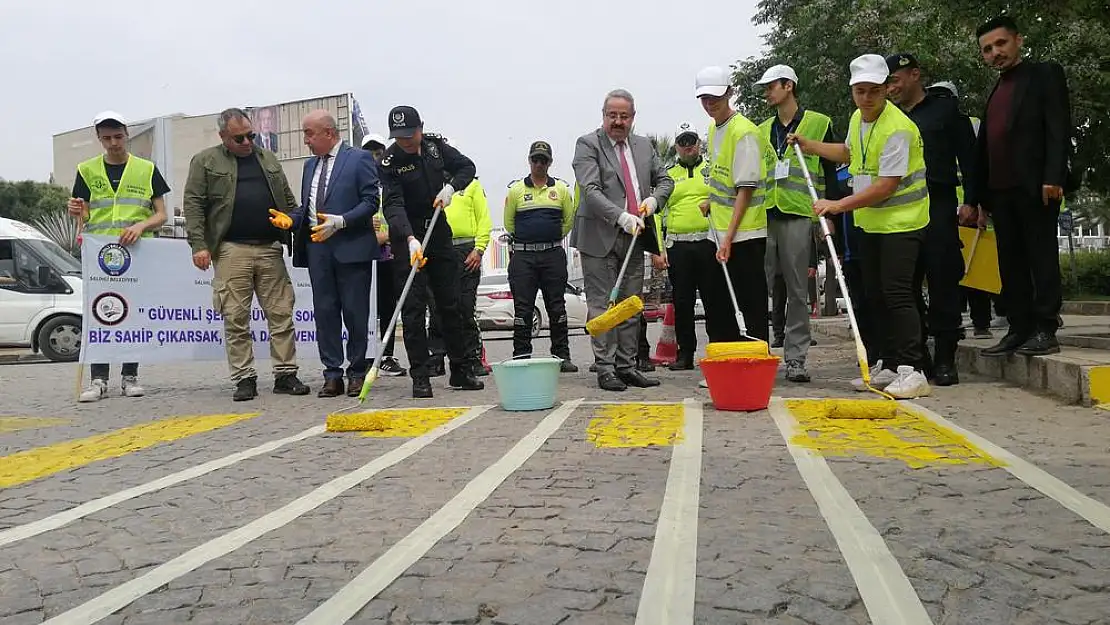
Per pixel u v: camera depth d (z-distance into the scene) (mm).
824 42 15148
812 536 2484
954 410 4379
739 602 2035
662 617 1966
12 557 2562
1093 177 11742
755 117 19391
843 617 1946
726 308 5992
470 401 5391
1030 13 6449
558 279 7207
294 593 2191
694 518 2689
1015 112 5012
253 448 4074
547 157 6984
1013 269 5242
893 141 4820
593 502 2908
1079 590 2068
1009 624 1892
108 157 6750
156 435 4539
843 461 3350
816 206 5027
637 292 5867
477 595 2131
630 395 5418
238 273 5992
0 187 40438
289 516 2871
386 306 7715
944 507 2727
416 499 3031
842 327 10977
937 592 2066
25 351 13734
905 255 4891
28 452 4199
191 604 2143
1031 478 3033
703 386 5848
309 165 6035
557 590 2146
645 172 5809
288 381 6223
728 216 5656
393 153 5730
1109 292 20812
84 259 6539
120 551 2584
